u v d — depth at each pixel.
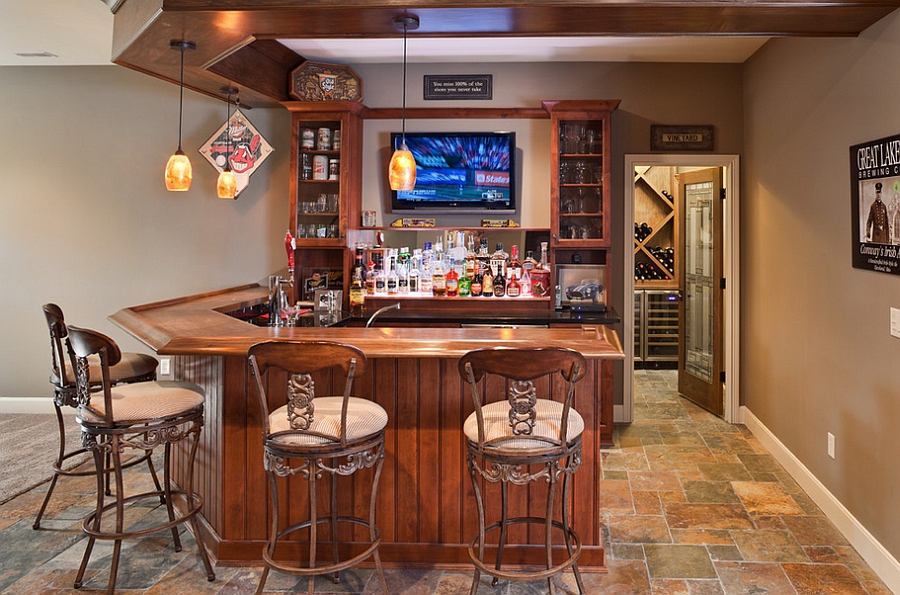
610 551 2.83
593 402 2.62
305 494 2.69
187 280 4.93
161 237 4.92
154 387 2.66
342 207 4.48
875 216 2.67
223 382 2.70
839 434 3.06
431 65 4.69
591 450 2.64
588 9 2.62
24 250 4.96
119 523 2.42
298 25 2.88
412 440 2.67
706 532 3.02
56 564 2.68
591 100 4.28
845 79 2.99
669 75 4.63
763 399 4.30
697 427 4.71
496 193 4.64
